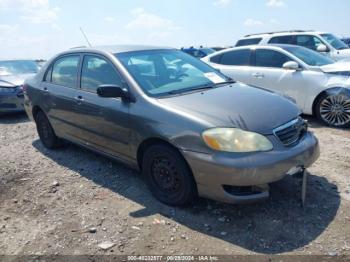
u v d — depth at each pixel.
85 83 4.37
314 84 6.33
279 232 2.99
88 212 3.52
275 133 3.08
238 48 7.70
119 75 3.87
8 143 6.11
